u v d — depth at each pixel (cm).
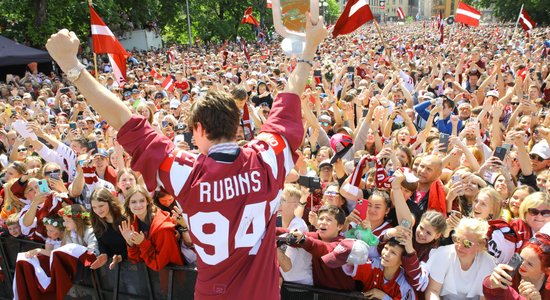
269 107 963
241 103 710
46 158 618
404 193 432
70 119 1055
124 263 430
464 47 2372
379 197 400
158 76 1598
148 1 3350
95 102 186
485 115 748
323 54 2533
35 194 504
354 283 365
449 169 577
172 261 406
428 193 472
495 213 423
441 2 9912
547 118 708
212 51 3350
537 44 2577
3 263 514
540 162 558
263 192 192
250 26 4650
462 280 348
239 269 193
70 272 446
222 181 187
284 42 212
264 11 4778
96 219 432
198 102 195
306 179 452
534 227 380
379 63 1784
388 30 6775
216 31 4212
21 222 484
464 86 1272
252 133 767
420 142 683
